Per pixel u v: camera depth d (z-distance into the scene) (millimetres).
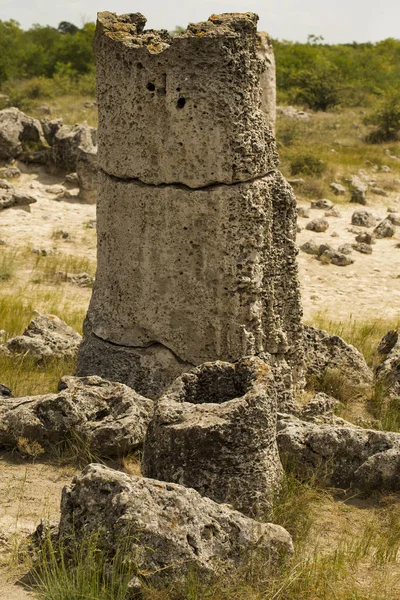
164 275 7727
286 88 46469
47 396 6930
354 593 4719
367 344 11742
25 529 5379
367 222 21219
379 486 6480
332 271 17250
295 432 6746
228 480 5680
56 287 14961
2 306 12703
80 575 4512
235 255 7531
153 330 7867
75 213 20203
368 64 66250
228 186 7410
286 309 8258
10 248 17094
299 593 4672
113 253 8008
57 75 45625
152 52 7332
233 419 5668
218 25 7242
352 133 34562
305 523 5660
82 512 4750
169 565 4535
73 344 10117
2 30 59844
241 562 4758
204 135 7309
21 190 21188
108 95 7727
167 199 7543
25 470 6512
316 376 9391
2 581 4723
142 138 7543
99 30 7762
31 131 23078
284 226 8000
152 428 5914
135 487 4719
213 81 7223
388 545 5508
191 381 6289
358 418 8781
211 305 7641
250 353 7703
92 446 6676
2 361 9539
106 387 7148
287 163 25234
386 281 16828
